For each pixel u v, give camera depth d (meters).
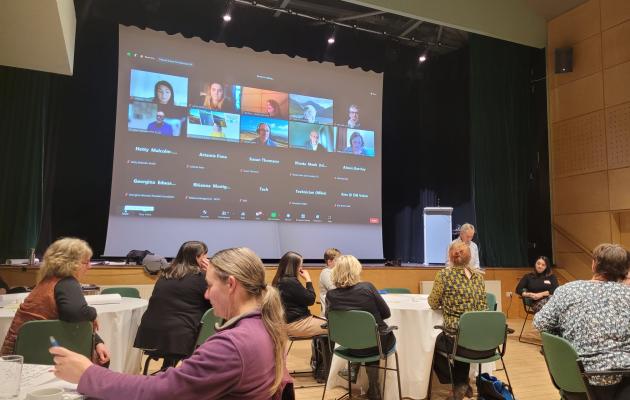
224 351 1.10
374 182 7.73
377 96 7.89
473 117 7.92
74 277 2.31
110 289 4.05
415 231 8.80
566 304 2.18
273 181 6.95
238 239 6.64
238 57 6.88
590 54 7.16
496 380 3.20
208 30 7.06
